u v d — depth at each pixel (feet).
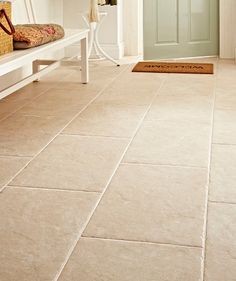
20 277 5.04
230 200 6.81
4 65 9.13
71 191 7.16
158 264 5.25
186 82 15.06
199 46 20.54
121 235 5.87
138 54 20.65
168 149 8.94
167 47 20.22
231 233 5.89
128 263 5.28
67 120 10.96
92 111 11.73
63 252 5.52
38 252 5.52
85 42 14.75
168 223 6.15
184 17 20.11
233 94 13.35
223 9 20.02
